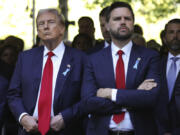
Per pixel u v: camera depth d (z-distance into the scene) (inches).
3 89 585.0
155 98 497.0
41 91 526.6
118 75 508.1
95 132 508.4
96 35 1556.3
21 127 540.7
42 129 514.0
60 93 524.7
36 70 536.1
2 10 1689.2
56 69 534.9
